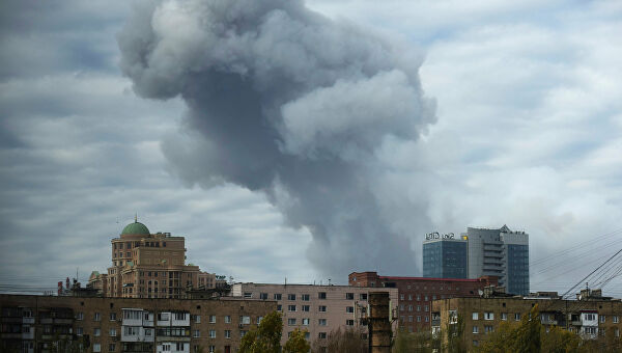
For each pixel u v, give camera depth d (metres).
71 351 159.75
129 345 173.25
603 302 186.62
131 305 175.25
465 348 149.38
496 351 147.50
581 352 155.38
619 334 185.38
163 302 177.38
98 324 172.50
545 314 183.12
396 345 138.25
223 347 179.00
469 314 180.25
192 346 177.38
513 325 153.38
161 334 175.75
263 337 119.62
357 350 198.75
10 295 167.25
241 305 181.50
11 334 165.38
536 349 144.75
